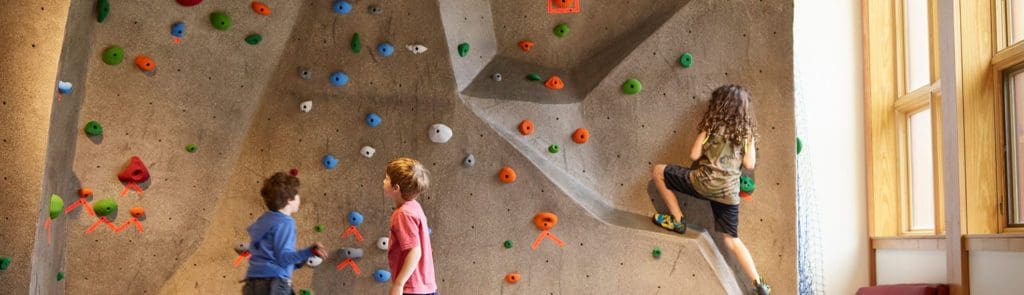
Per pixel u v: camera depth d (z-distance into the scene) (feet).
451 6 16.78
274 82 16.67
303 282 16.38
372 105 16.66
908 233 20.67
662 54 16.57
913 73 20.85
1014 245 14.10
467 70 16.90
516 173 16.39
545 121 16.70
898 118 21.17
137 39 15.93
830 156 21.45
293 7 16.63
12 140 12.17
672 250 16.14
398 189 13.21
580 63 17.34
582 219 16.26
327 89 16.61
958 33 16.02
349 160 16.58
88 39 15.33
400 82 16.61
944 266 17.56
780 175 16.30
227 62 16.40
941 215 18.62
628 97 16.67
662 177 16.16
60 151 14.30
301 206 16.48
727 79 16.46
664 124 16.58
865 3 21.52
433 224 16.37
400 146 16.53
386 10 16.67
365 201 16.52
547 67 17.39
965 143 15.94
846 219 21.31
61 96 14.01
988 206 15.89
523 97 16.78
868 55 21.33
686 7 16.51
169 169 16.16
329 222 16.51
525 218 16.35
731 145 15.71
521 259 16.30
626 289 16.11
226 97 16.44
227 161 16.49
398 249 13.10
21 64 12.26
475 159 16.44
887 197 21.11
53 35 12.44
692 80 16.52
